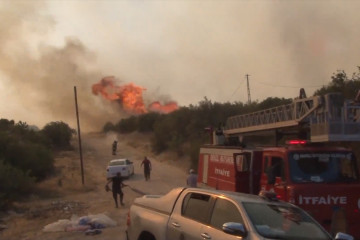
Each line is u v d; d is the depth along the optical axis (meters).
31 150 37.16
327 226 10.62
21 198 26.52
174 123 57.50
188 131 53.78
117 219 18.27
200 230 7.12
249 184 13.36
